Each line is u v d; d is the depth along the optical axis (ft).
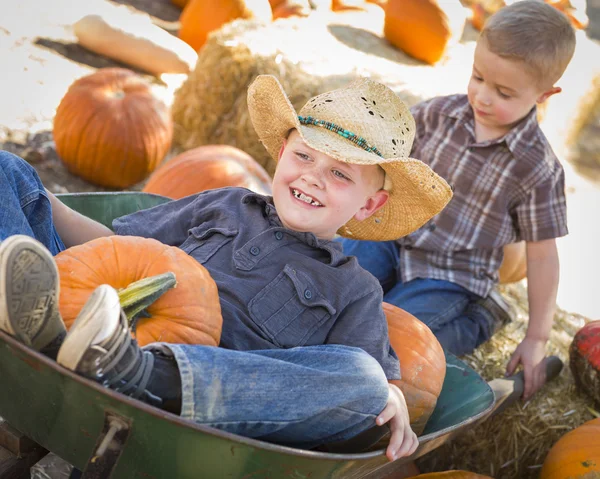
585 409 10.30
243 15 20.07
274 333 6.79
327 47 19.80
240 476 5.29
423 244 10.99
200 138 15.72
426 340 7.90
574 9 27.86
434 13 23.12
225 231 7.38
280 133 7.66
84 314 4.61
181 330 6.03
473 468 9.90
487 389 7.83
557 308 13.32
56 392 4.93
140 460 5.16
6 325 4.65
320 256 7.25
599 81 23.29
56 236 7.33
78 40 18.12
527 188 10.48
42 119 15.11
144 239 6.41
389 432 6.81
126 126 13.78
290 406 5.50
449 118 10.92
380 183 7.15
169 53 18.38
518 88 9.70
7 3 19.03
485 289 11.01
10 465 5.95
